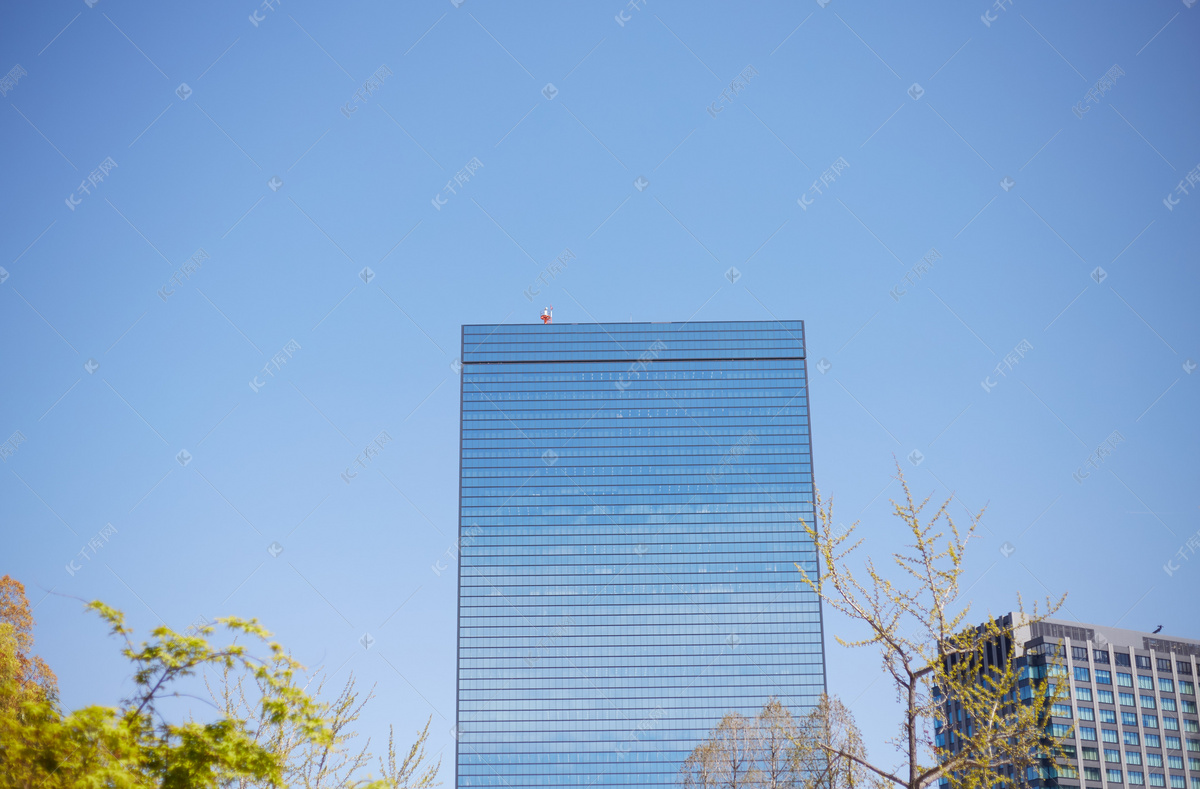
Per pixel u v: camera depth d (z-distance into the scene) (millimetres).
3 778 20609
